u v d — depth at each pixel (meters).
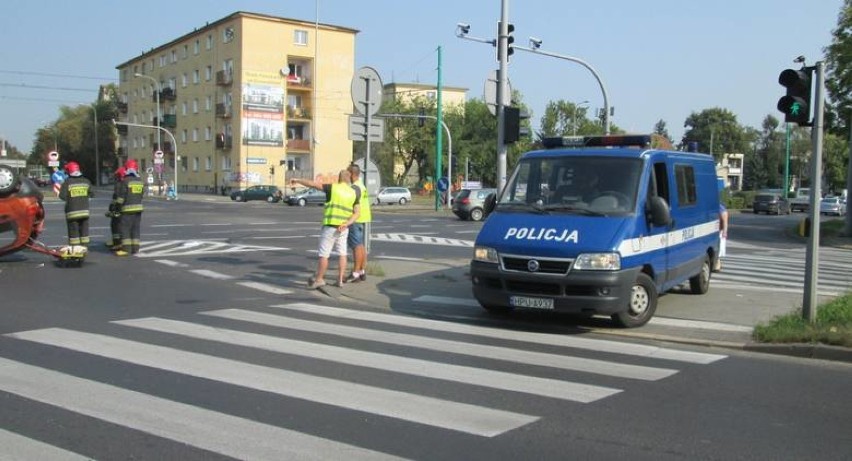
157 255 15.94
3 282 11.40
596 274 7.72
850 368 6.72
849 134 27.08
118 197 15.77
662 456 4.35
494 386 5.84
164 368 6.17
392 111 80.81
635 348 7.46
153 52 78.19
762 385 6.05
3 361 6.32
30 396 5.30
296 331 8.00
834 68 26.61
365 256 12.27
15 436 4.47
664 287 9.12
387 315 9.23
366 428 4.74
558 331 8.32
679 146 11.62
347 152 67.44
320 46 64.94
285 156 63.84
